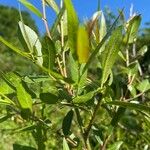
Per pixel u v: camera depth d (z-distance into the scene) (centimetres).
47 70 26
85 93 30
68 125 32
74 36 24
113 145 35
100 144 35
